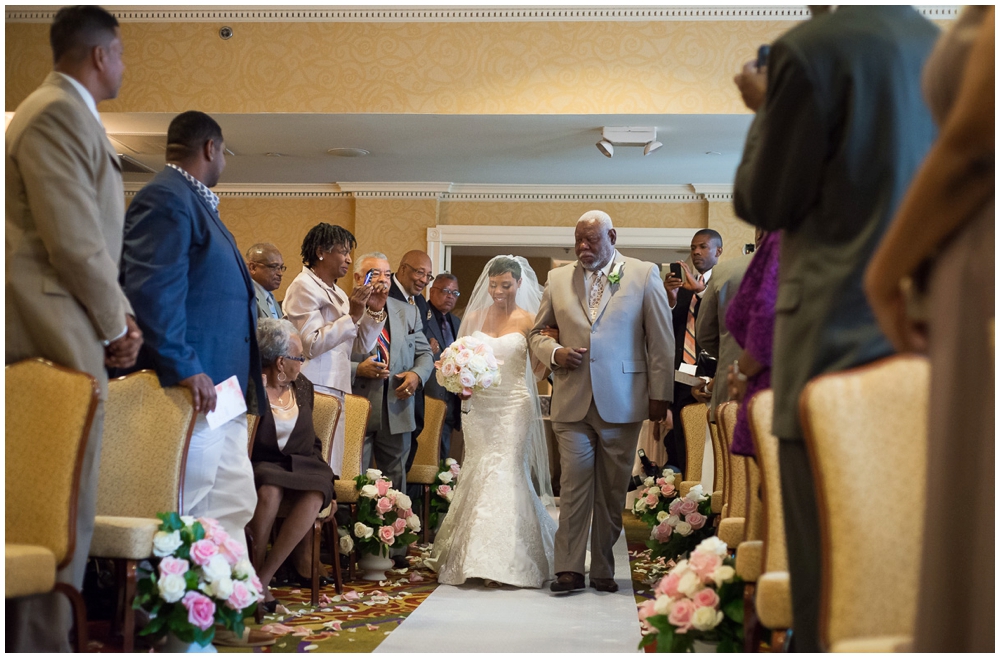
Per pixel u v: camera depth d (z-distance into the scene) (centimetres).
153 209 313
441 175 886
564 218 922
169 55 676
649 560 546
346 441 483
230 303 334
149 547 271
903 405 166
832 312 183
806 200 192
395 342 543
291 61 674
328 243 484
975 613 113
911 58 187
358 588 453
